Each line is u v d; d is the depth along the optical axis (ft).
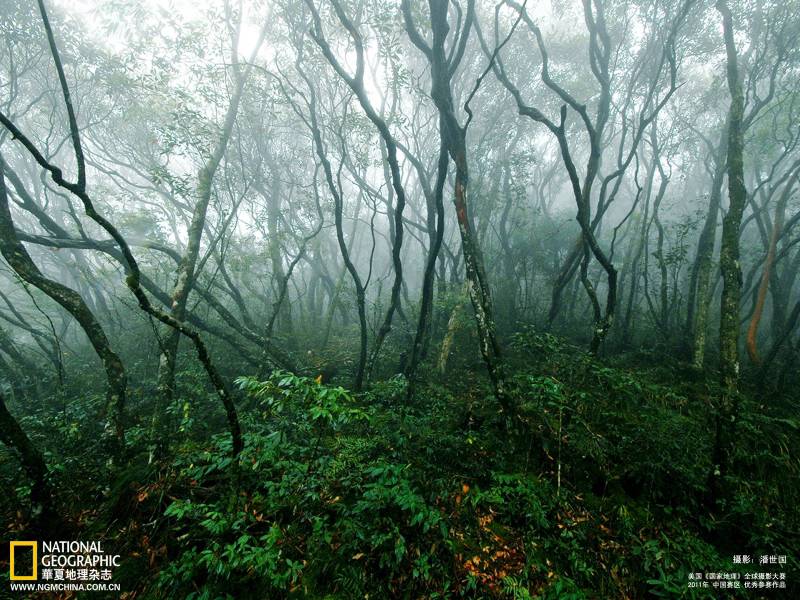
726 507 13.61
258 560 9.66
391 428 17.85
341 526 11.91
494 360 18.20
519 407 18.44
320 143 22.12
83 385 27.78
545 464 16.03
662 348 32.09
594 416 19.13
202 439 20.39
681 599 10.09
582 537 12.25
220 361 30.42
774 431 18.65
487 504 13.79
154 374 30.04
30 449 11.62
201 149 26.27
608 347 34.12
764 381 26.16
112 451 16.07
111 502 13.53
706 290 28.40
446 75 18.39
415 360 22.00
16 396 25.75
